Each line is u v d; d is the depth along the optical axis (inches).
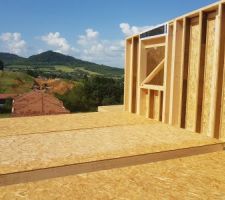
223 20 163.5
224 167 113.9
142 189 91.8
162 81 237.3
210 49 176.7
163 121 214.1
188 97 199.5
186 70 199.6
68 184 95.0
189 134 169.5
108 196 86.3
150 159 127.3
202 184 96.6
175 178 101.7
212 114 168.7
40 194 86.9
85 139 152.4
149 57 253.4
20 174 102.2
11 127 184.1
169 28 208.7
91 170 114.1
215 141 151.6
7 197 84.7
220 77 166.7
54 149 131.5
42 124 195.5
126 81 279.4
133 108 269.3
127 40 275.4
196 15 186.9
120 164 120.3
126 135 163.9
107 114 250.8
